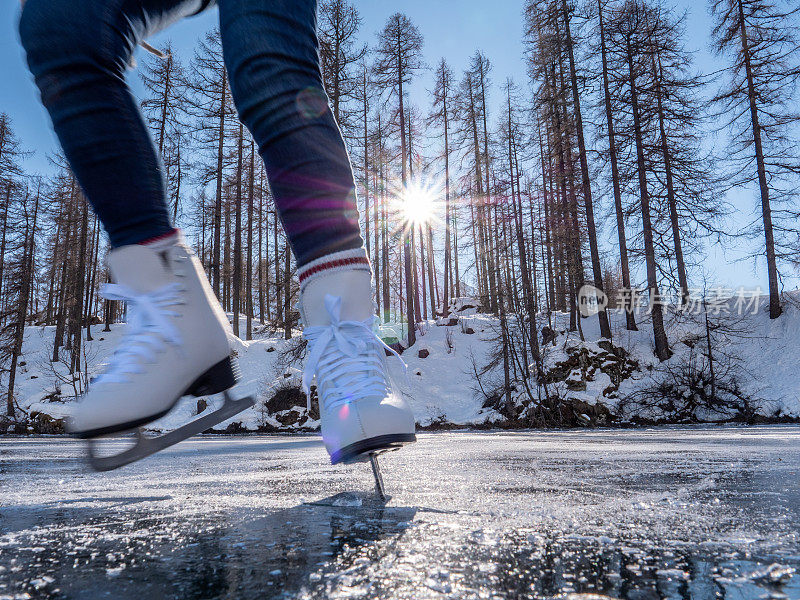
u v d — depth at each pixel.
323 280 0.87
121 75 0.85
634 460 1.76
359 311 0.88
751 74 17.89
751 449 2.46
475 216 25.12
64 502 0.85
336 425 0.82
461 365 20.75
